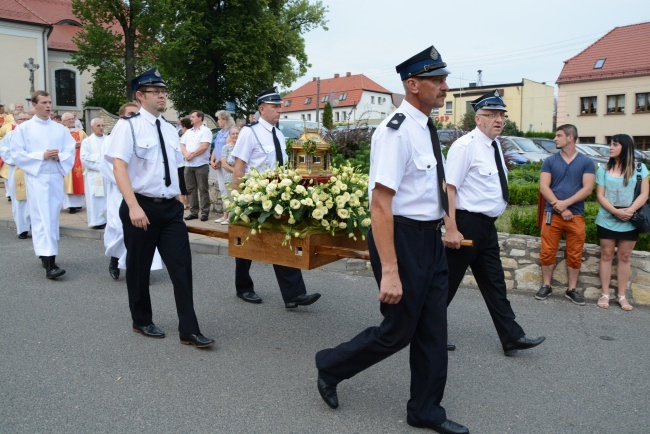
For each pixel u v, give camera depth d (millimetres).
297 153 5289
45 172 6844
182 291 4691
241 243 4559
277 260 4363
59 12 39656
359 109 72125
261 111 5801
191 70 32656
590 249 6293
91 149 9219
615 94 36719
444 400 3885
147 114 4707
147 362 4406
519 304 6184
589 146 18188
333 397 3680
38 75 33719
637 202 5832
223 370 4289
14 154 6789
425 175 3203
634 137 36219
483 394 3988
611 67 37125
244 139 5656
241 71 31281
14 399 3752
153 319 5445
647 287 6102
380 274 3324
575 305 6164
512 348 4641
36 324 5227
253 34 31703
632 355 4750
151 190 4656
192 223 9969
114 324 5262
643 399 3941
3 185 15719
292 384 4070
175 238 4719
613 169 5973
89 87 38312
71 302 5910
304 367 4379
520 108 51969
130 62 29844
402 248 3203
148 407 3674
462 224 4496
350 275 7285
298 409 3689
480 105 4512
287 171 4656
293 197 4285
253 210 4297
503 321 4621
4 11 32375
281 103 5766
